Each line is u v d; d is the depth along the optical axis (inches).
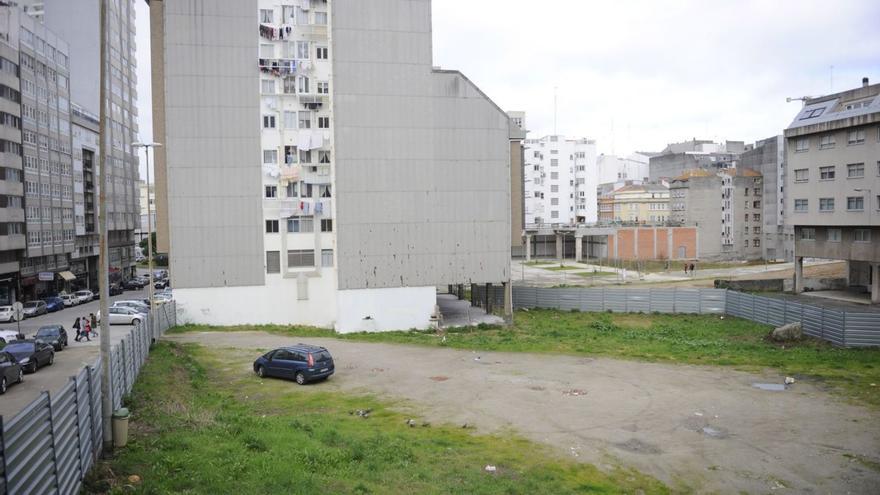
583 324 1855.3
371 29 1748.3
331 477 568.7
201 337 1574.8
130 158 3892.7
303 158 1870.1
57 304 2269.9
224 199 1797.5
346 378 1114.7
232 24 1782.7
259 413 864.3
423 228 1803.6
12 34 2372.0
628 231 3897.6
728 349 1395.2
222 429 691.4
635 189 4756.4
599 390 1026.7
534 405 933.8
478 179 1838.1
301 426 751.7
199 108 1770.4
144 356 1085.1
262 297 1839.3
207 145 1780.3
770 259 3882.9
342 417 852.0
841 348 1406.3
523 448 738.8
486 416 874.8
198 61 1764.3
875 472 679.7
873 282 2000.5
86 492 473.4
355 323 1761.8
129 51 3855.8
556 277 3034.0
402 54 1772.9
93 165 3267.7
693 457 721.0
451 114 1812.3
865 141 1978.3
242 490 505.0
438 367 1213.7
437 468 640.4
